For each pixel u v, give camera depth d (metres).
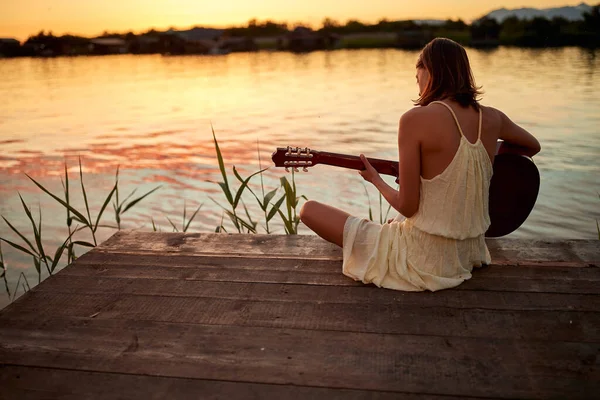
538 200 6.64
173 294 2.69
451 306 2.48
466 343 2.20
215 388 1.97
